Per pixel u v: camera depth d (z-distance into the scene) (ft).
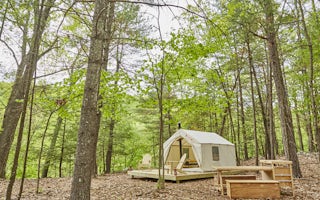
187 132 37.81
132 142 61.46
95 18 14.35
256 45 41.57
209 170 34.37
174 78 26.45
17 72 26.63
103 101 25.16
